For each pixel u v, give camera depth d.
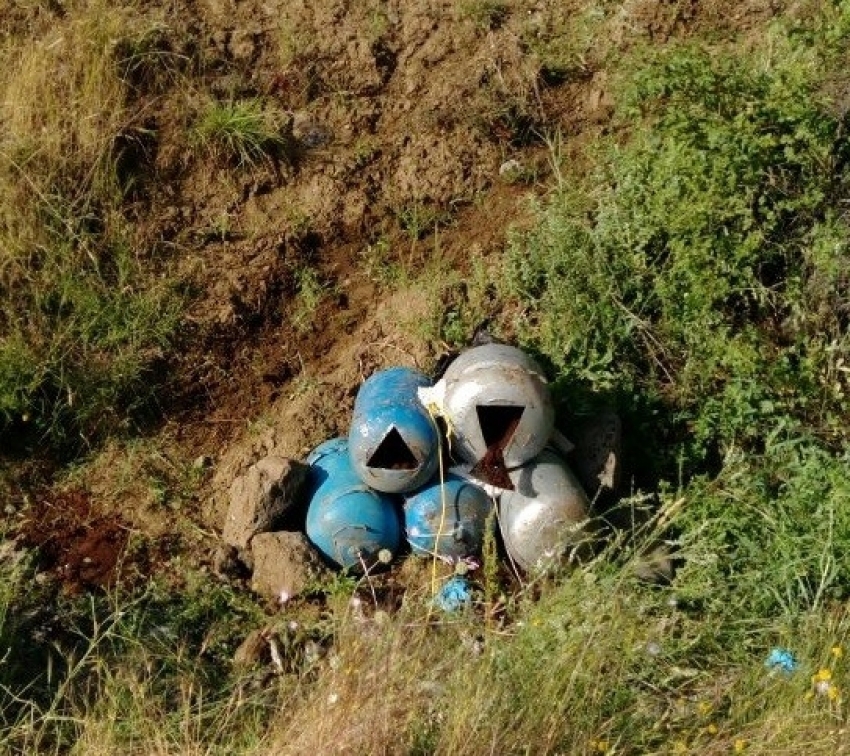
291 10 7.49
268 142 6.88
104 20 7.02
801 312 6.20
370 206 6.80
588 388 6.03
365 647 4.64
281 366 6.33
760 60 6.79
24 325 6.27
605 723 4.49
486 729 4.34
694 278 6.10
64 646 5.20
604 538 5.31
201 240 6.65
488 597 5.09
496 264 6.48
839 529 5.43
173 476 5.98
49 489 5.95
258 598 5.41
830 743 4.49
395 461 5.41
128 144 6.75
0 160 6.51
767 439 5.88
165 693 4.89
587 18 7.47
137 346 6.29
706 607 5.27
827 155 6.22
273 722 4.62
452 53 7.36
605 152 6.79
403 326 6.28
